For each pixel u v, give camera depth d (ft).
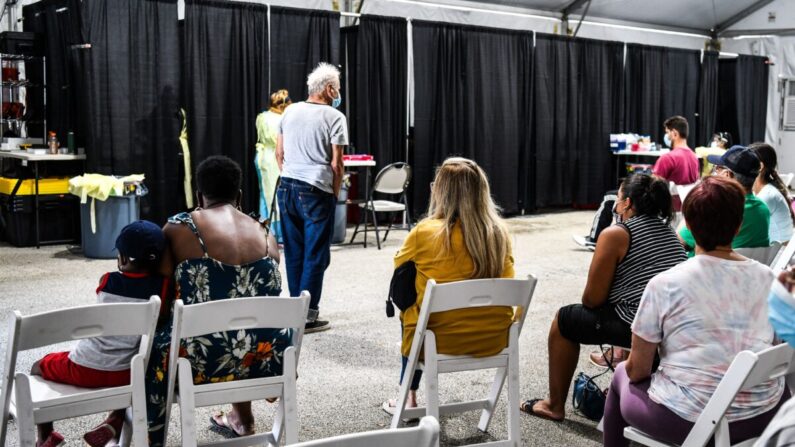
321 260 14.82
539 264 22.57
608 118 35.60
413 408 9.67
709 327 7.04
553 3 37.63
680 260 9.53
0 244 23.94
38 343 7.04
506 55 32.07
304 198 14.53
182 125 24.49
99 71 22.97
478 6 35.86
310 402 11.36
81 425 10.18
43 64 25.09
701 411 7.03
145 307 7.48
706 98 39.19
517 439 9.20
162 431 8.24
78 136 23.66
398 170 24.66
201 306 7.63
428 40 29.86
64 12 23.62
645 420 7.45
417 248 9.14
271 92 26.22
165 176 24.44
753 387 6.89
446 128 30.81
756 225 11.46
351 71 29.04
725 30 44.39
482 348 9.01
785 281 4.07
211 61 24.94
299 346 8.30
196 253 8.42
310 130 14.39
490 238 9.02
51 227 23.82
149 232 8.11
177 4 24.17
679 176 20.49
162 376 8.16
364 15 28.17
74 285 18.52
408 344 9.30
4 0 27.04
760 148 12.98
